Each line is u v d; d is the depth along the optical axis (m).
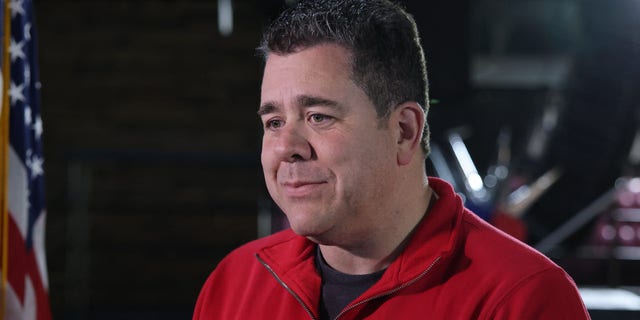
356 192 0.80
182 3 5.20
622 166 5.98
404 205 0.86
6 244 1.60
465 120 5.75
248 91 5.23
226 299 1.02
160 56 5.20
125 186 5.11
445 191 0.92
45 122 5.12
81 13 5.15
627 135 5.84
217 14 5.22
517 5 9.00
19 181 1.68
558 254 4.84
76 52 5.14
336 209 0.80
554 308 0.81
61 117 5.13
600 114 5.80
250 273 1.01
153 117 5.19
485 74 8.77
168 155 4.57
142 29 5.19
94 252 5.09
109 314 4.97
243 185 5.17
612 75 5.68
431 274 0.85
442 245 0.85
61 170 5.09
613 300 3.37
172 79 5.20
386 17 0.81
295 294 0.90
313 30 0.78
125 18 5.18
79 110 5.14
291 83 0.78
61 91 5.13
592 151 5.88
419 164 0.89
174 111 5.20
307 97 0.77
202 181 5.15
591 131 5.86
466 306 0.83
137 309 5.08
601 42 5.70
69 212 4.93
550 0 8.96
